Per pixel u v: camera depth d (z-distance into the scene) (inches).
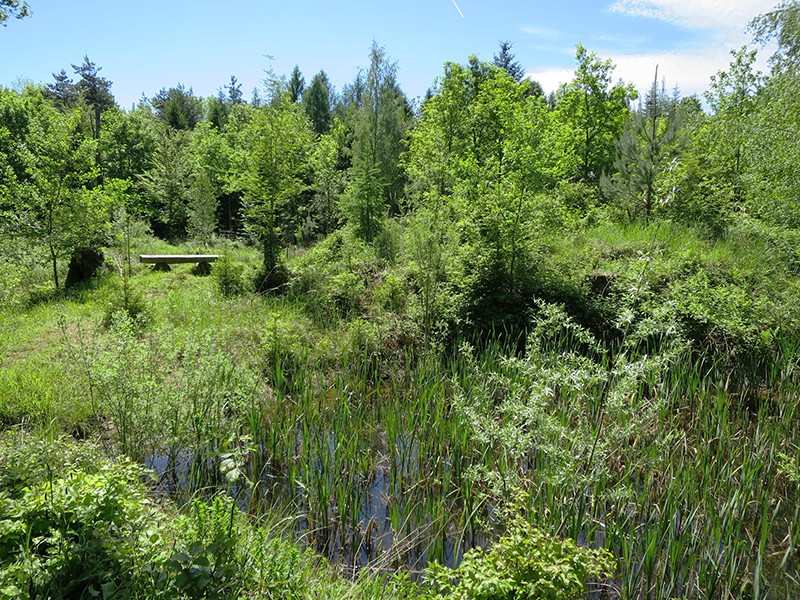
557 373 169.2
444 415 238.8
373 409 249.0
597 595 145.6
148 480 177.3
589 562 110.2
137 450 189.8
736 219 445.4
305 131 521.3
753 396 267.6
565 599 100.0
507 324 325.4
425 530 170.1
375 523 177.3
